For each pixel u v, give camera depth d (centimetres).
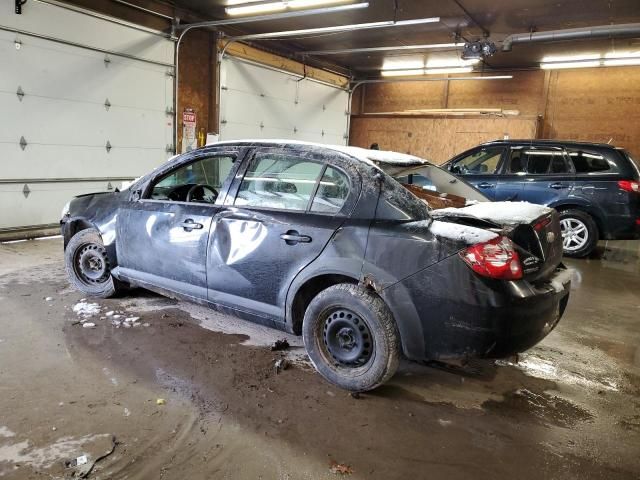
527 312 262
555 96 1335
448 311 265
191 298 378
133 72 882
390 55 1321
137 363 326
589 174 700
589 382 328
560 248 328
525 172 741
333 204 309
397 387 310
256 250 330
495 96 1436
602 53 1164
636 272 648
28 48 721
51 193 782
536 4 889
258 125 1199
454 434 260
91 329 379
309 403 285
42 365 315
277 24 1083
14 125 720
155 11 903
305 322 312
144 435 246
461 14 965
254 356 345
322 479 220
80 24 785
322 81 1396
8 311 409
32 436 240
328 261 297
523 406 293
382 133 1522
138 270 411
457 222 281
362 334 291
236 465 227
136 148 908
